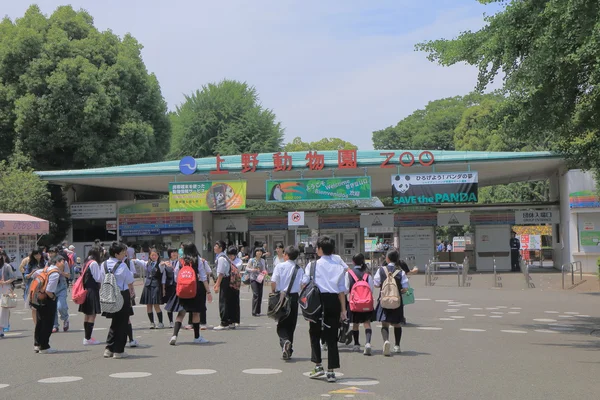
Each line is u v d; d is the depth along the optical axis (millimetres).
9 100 39906
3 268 14211
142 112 44688
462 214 36469
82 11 46469
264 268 18219
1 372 9500
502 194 55281
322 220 38250
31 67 39250
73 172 36156
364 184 34062
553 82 12805
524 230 54125
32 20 42594
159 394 7754
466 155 32719
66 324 14875
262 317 17531
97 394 7816
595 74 11203
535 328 14547
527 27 12930
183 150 67312
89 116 39500
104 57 42938
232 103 68375
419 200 33656
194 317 12352
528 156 31859
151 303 14852
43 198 35844
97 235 40219
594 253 31594
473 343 12117
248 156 34312
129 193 46750
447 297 22625
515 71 13023
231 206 35250
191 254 12383
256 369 9453
